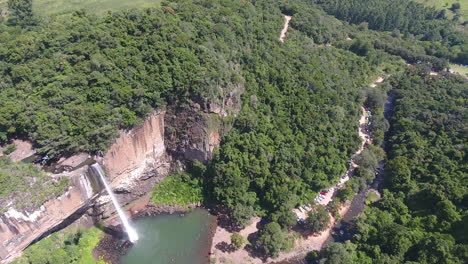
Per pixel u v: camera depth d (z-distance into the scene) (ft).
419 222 282.77
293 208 309.42
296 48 410.72
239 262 268.00
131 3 474.08
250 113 329.11
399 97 448.65
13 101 255.29
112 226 281.74
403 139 374.22
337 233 296.71
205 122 297.74
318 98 362.94
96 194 260.83
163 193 311.47
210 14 359.46
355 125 386.11
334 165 335.88
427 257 244.83
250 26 379.76
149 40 292.20
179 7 353.10
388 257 254.06
